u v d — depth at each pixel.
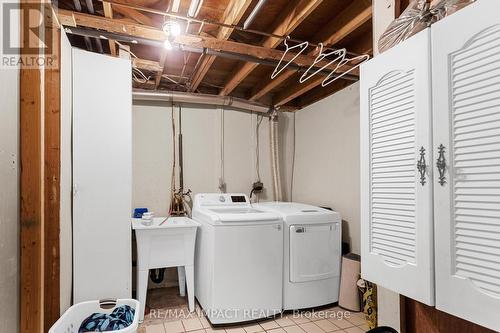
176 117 3.64
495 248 0.83
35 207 1.28
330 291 2.90
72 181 2.10
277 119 4.01
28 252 1.26
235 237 2.54
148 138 3.51
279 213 2.86
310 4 1.91
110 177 2.23
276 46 2.43
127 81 2.30
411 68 1.09
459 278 0.92
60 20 1.93
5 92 1.13
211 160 3.79
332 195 3.44
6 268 1.14
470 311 0.88
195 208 3.20
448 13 1.09
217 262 2.49
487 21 0.84
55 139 1.72
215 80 3.63
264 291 2.62
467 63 0.90
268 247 2.64
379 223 1.25
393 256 1.17
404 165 1.12
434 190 1.00
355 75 2.91
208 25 2.29
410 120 1.10
